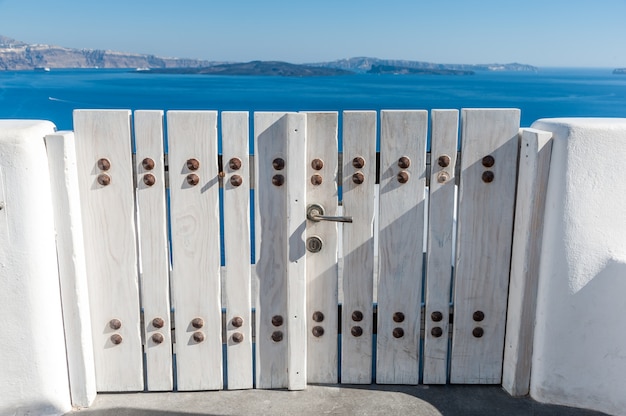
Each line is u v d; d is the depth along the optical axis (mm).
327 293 3420
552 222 3152
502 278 3426
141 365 3441
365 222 3316
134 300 3348
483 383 3576
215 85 155375
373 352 3824
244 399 3416
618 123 3066
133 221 3234
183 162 3166
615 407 3271
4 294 2992
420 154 3232
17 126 2930
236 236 3279
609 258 3139
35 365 3105
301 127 3090
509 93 121562
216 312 3393
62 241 3078
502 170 3287
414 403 3377
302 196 3178
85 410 3293
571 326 3248
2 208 2893
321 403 3371
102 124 3104
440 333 3490
